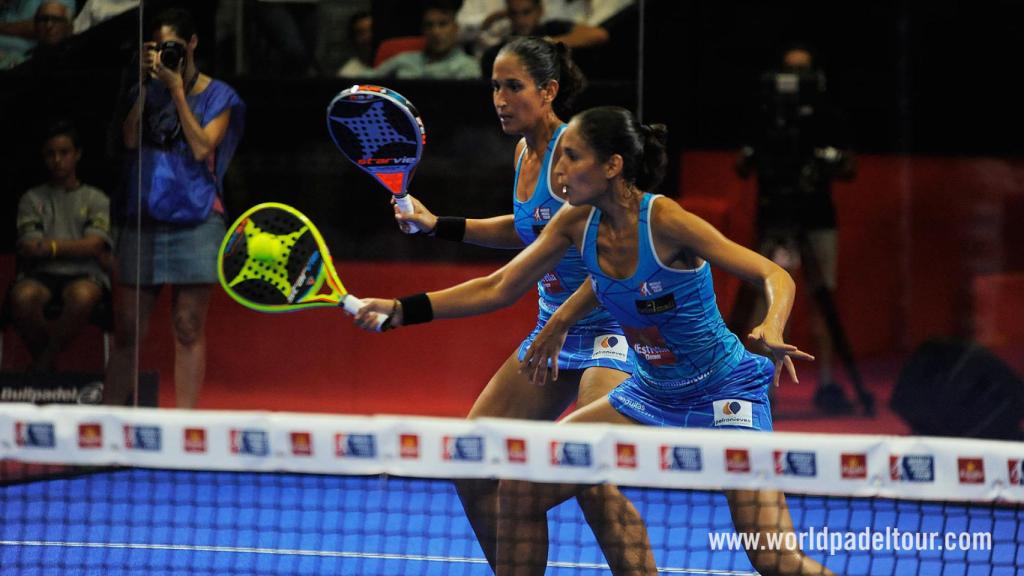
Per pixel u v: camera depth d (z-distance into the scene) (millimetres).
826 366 20219
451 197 20094
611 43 19375
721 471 8234
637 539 10164
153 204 19094
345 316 20484
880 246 20344
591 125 9086
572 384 11352
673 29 19406
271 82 19844
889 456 8164
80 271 19078
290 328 20328
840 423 20125
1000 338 20156
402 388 20594
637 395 10117
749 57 19719
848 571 13336
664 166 9492
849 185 20234
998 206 20109
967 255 20359
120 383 19156
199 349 19562
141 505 16109
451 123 19922
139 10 18812
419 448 8414
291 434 8430
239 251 9281
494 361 20594
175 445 8500
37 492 16781
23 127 18922
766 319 8672
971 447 8148
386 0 19703
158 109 18953
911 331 20281
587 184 9141
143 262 19250
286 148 20078
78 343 19125
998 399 17578
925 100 20188
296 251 9281
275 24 19766
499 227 11969
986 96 20188
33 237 19000
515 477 8367
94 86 18891
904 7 19812
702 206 19922
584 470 8312
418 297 9461
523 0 19391
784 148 19938
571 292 11172
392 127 10453
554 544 14484
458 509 16422
